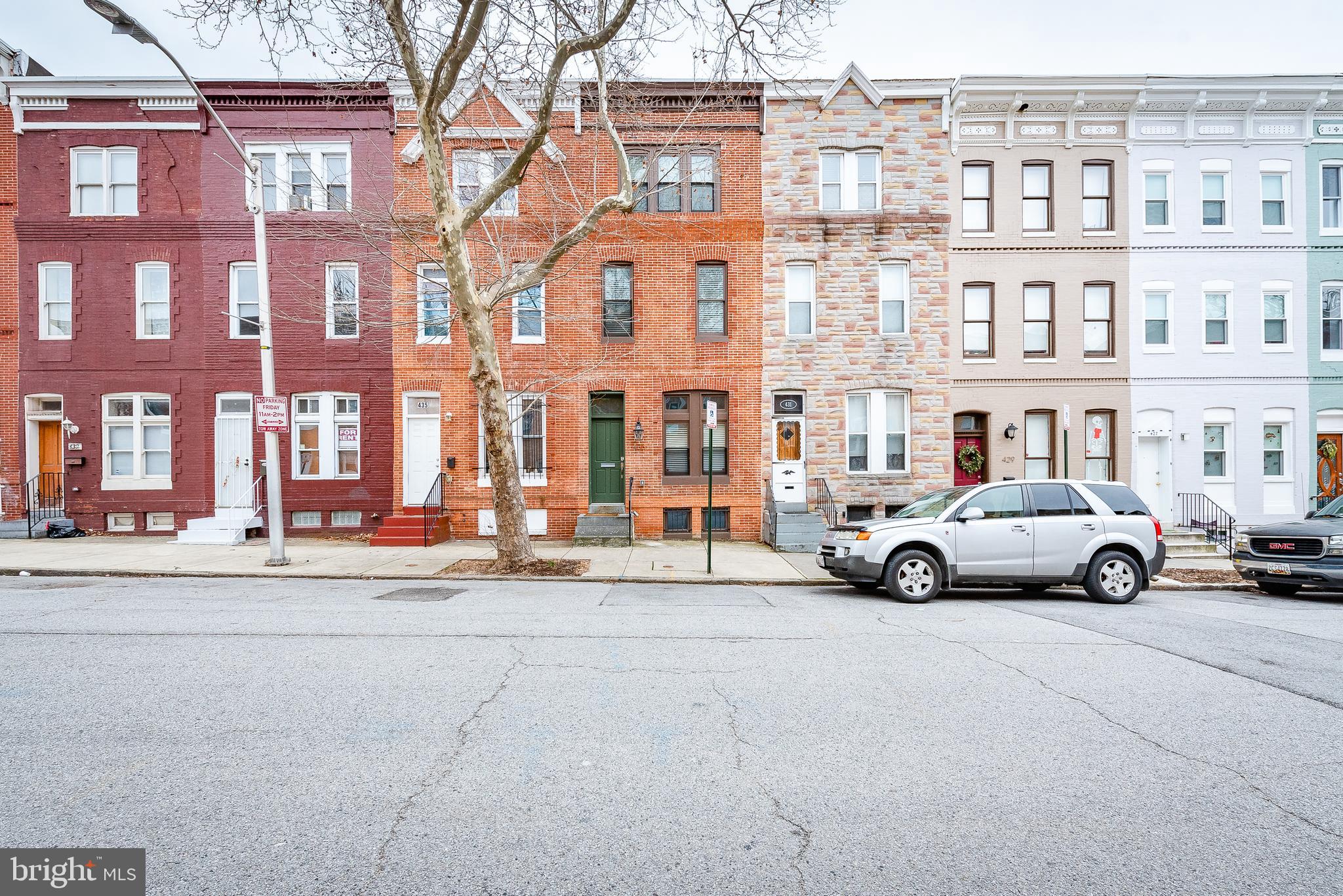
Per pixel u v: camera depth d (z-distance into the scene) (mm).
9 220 16750
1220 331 17000
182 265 16828
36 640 6836
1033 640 7133
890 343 16844
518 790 3758
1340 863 3121
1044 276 16875
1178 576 12641
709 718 4828
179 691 5273
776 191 16922
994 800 3699
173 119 16797
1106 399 16797
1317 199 16984
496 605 9141
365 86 16391
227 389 16828
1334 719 4902
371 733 4508
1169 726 4762
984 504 10031
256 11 10258
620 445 17125
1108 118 16781
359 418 16953
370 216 15508
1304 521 11250
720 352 16828
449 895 2834
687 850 3191
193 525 15930
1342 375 16891
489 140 16359
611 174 16703
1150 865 3100
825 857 3146
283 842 3217
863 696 5305
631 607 9078
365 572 12078
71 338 16766
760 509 16750
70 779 3836
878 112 16859
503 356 16672
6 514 16734
